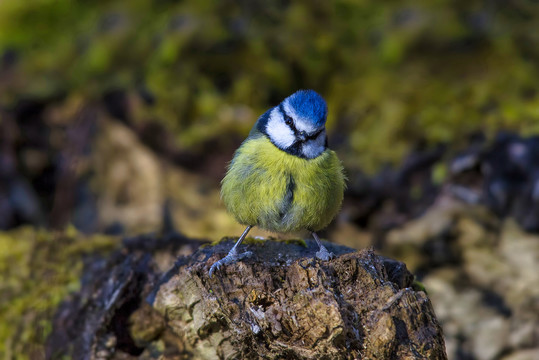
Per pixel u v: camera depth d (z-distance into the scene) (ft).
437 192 30.14
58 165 34.65
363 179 31.55
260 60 36.29
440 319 26.53
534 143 28.94
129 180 32.94
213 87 35.68
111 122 34.60
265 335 15.67
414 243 28.96
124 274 19.92
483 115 32.17
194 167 33.32
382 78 36.27
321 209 18.76
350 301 15.89
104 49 37.81
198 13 37.86
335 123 34.76
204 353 17.87
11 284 22.88
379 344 15.26
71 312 20.51
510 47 36.14
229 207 19.10
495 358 25.43
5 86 36.94
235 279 16.62
